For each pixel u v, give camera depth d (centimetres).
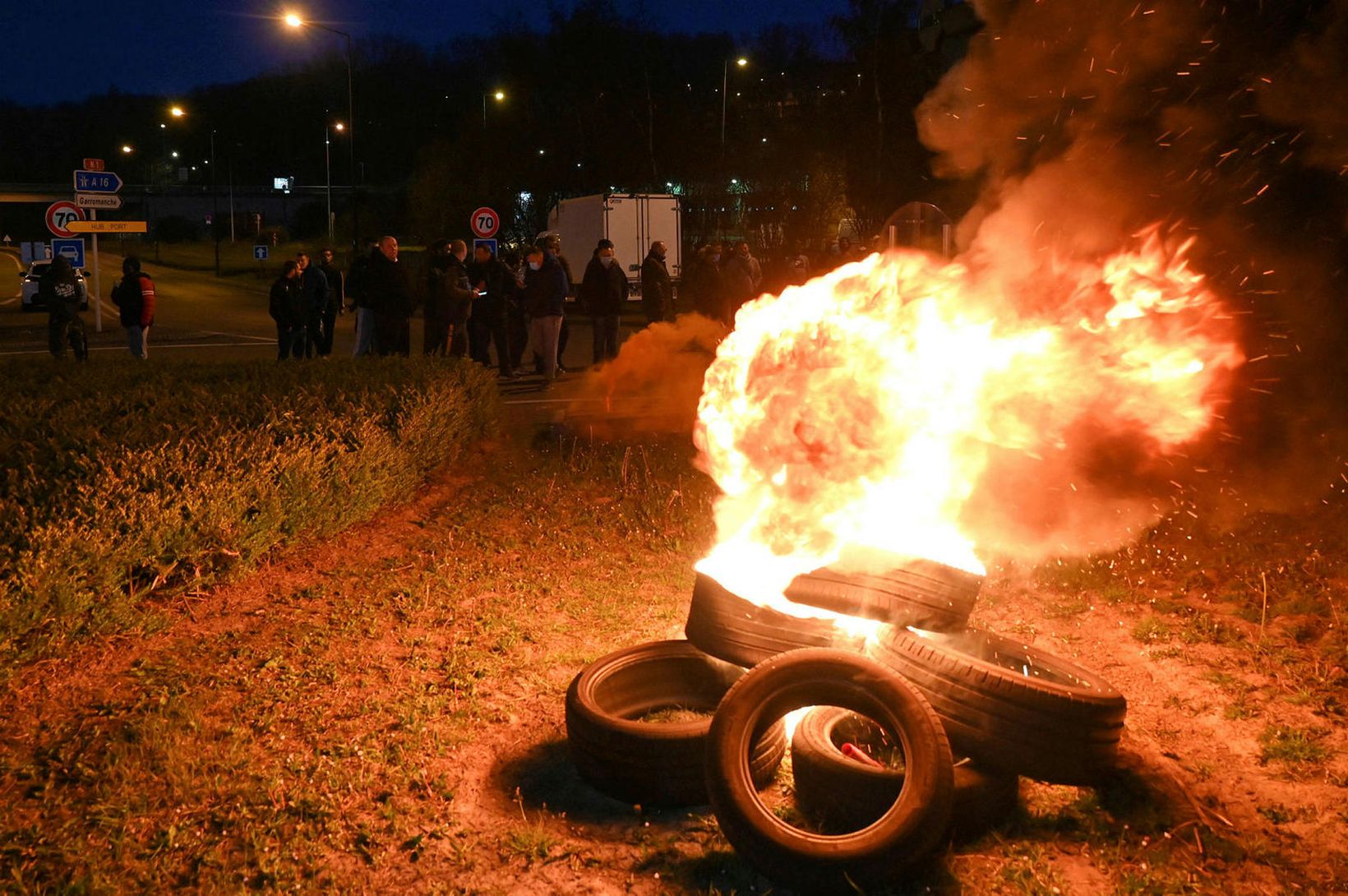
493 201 5381
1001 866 387
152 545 602
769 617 472
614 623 649
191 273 6688
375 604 670
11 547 523
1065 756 410
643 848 407
